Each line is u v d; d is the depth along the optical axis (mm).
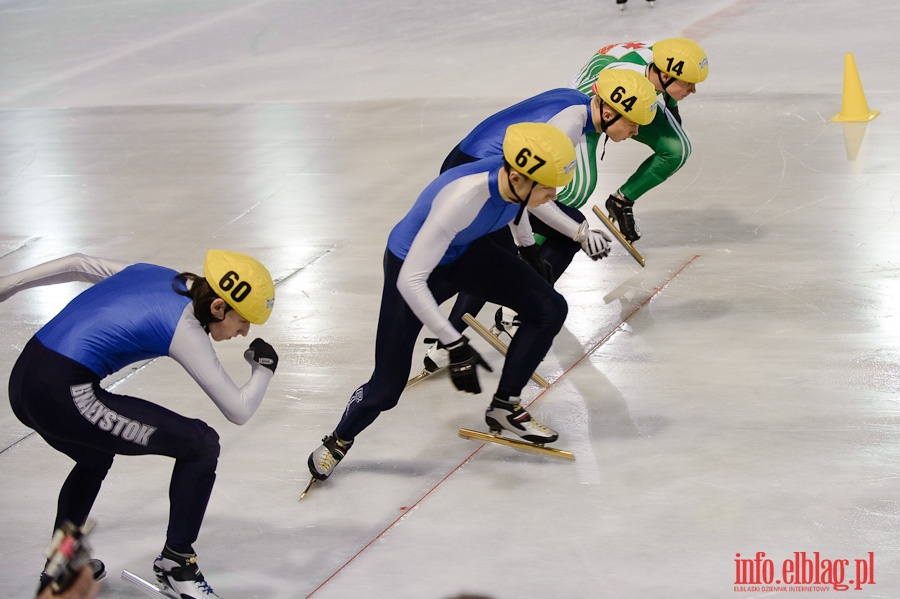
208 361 4590
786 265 8352
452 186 5094
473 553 5090
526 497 5547
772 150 11203
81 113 15852
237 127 14258
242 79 17000
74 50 20422
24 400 4562
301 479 5926
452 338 5102
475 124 13094
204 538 5414
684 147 8336
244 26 21109
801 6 17938
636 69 7945
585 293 8266
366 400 5594
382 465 6012
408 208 10539
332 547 5254
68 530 2760
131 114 15508
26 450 6484
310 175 11922
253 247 9828
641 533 5125
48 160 13578
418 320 5441
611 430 6160
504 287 5625
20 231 10906
